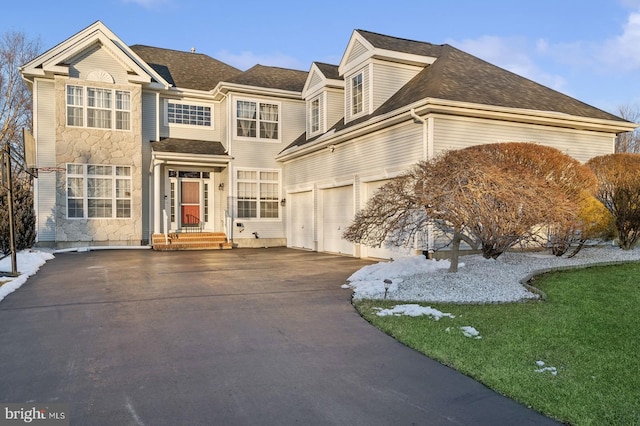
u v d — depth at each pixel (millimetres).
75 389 3664
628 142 35000
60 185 15344
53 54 15398
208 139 18828
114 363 4273
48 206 15633
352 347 4773
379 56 13156
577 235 9539
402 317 5812
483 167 7320
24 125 28344
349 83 14586
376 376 3979
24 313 6219
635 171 10367
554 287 7070
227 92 17734
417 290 7180
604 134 12992
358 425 3086
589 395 3471
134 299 7141
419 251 10695
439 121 10562
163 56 20391
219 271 10328
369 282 8180
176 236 16734
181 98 18375
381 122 11648
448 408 3348
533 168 8867
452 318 5668
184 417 3182
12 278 8805
